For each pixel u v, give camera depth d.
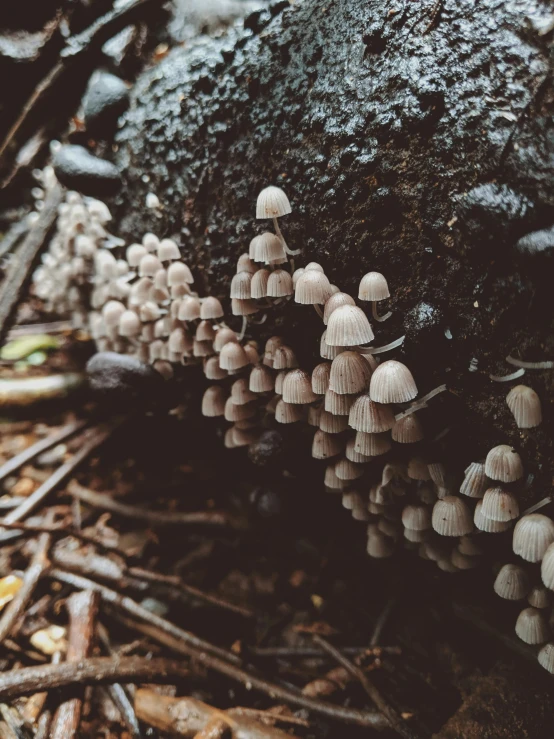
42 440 0.27
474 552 0.16
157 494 0.25
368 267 0.16
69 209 0.26
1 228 0.36
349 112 0.16
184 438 0.26
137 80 0.23
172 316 0.20
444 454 0.16
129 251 0.21
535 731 0.15
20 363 0.32
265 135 0.18
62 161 0.23
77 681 0.16
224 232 0.20
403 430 0.15
